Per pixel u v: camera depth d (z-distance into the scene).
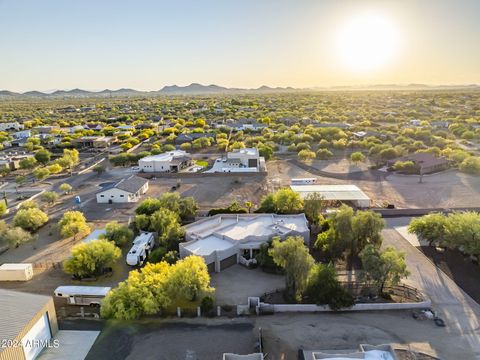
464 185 93.75
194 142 151.25
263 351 37.72
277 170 113.62
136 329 41.47
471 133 150.25
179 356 37.19
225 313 44.19
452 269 53.47
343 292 44.94
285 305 44.50
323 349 38.00
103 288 47.84
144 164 113.94
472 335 39.84
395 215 75.62
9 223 74.75
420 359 36.22
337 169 113.06
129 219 74.94
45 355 37.62
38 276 54.12
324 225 65.19
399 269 45.22
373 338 39.50
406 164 105.31
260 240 58.19
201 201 86.94
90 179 109.06
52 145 159.75
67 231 65.56
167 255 54.53
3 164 118.50
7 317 36.47
